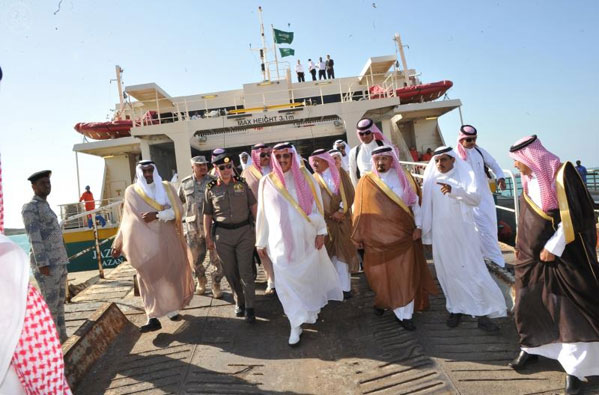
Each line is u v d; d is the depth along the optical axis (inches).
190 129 538.6
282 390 132.1
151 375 144.4
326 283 179.0
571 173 115.3
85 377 144.9
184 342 169.5
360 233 171.8
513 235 483.2
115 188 687.1
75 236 452.1
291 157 168.2
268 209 167.3
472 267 157.0
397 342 156.8
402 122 740.0
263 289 231.5
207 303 214.2
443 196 160.9
